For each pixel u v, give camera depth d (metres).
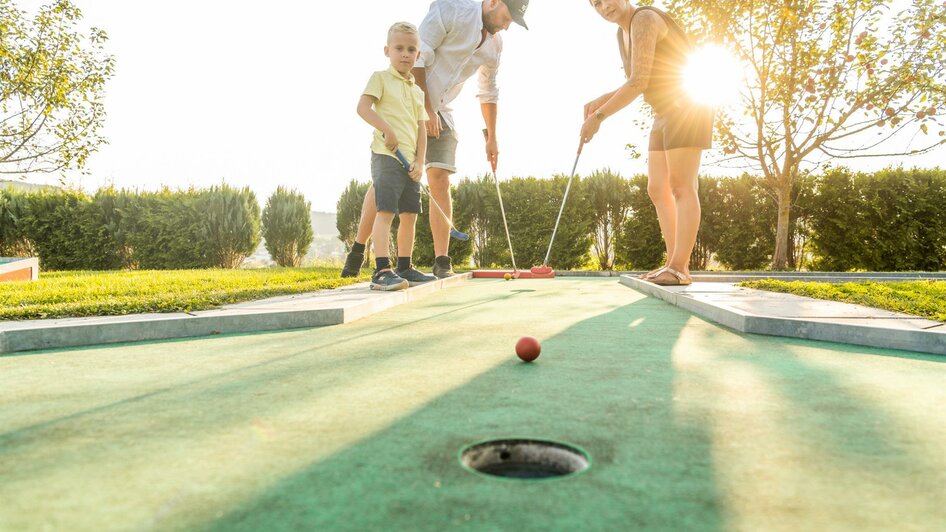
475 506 0.86
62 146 10.62
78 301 3.55
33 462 1.06
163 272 7.67
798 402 1.45
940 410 1.39
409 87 4.33
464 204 9.88
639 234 9.45
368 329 2.65
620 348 2.15
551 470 1.15
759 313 2.61
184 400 1.48
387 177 4.14
